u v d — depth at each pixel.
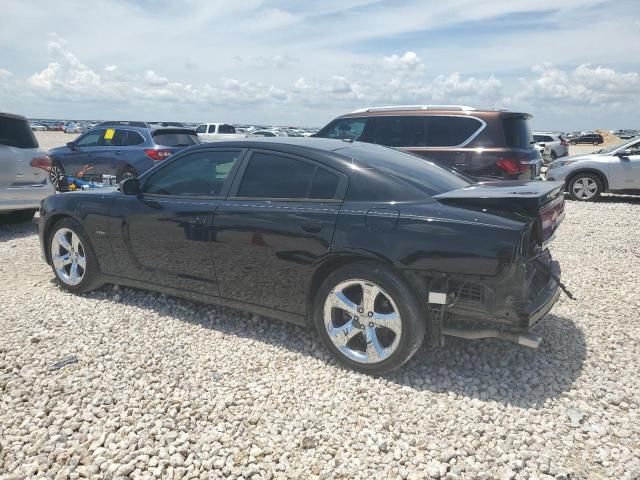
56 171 10.88
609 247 6.95
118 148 11.05
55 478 2.42
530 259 3.04
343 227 3.33
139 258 4.37
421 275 3.10
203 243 3.94
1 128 7.22
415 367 3.47
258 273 3.73
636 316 4.39
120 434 2.73
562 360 3.59
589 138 58.19
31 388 3.15
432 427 2.82
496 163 7.31
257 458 2.58
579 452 2.63
